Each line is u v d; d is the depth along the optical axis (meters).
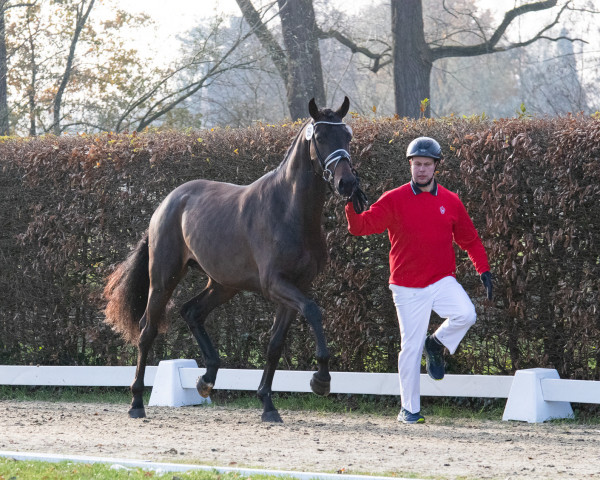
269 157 10.52
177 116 26.81
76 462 5.98
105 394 11.42
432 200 8.02
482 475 5.79
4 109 22.69
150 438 7.54
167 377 10.39
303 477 5.46
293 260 8.07
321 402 10.24
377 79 43.22
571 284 9.24
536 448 7.08
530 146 9.17
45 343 11.90
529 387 8.91
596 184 9.02
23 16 24.25
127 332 9.77
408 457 6.58
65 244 11.66
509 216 9.29
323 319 10.39
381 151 9.92
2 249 11.95
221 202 8.88
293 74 25.84
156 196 11.23
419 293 8.05
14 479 5.27
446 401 9.95
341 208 10.16
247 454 6.66
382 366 10.33
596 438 7.77
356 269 10.19
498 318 9.63
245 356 10.99
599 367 9.23
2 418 9.05
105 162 11.34
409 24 26.53
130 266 9.77
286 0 25.78
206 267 8.91
